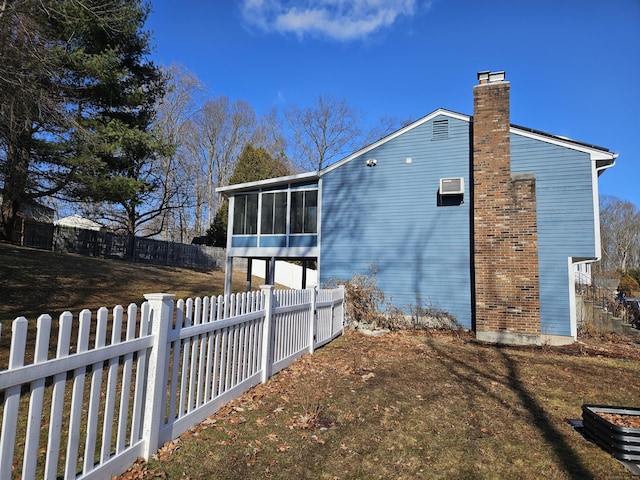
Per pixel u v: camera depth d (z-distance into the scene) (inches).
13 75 351.3
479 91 445.4
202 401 161.6
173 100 1226.6
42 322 89.4
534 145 438.6
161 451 129.3
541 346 381.1
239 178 1320.1
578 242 413.4
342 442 149.8
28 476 85.9
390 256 507.2
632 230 2011.6
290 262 1150.3
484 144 436.1
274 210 593.9
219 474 120.7
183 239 1498.5
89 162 519.2
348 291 467.8
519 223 410.3
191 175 1370.6
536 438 160.9
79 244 824.3
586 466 137.3
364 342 367.6
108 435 110.0
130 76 631.8
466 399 207.8
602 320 479.5
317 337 324.8
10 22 353.7
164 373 132.3
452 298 469.4
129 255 928.3
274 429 156.9
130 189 583.5
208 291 706.8
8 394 82.6
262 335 216.8
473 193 462.0
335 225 544.4
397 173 515.8
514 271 406.0
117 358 112.8
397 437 156.9
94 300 476.4
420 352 332.2
